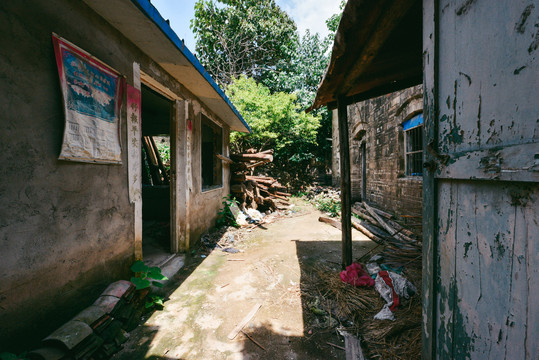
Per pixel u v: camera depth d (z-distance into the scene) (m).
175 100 3.66
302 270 3.36
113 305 1.93
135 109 2.57
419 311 2.27
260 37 11.84
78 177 1.89
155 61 2.94
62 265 1.75
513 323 0.79
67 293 1.79
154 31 2.29
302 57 12.39
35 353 1.39
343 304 2.47
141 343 1.97
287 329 2.17
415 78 2.80
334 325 2.22
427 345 1.29
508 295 0.81
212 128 5.41
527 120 0.71
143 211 5.50
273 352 1.90
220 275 3.22
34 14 1.54
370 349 1.92
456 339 1.08
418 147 4.90
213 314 2.37
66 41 1.73
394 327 2.07
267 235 5.16
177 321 2.26
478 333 0.94
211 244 4.38
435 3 1.16
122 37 2.36
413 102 4.67
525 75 0.72
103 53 2.12
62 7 1.73
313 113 11.88
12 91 1.44
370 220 6.05
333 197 9.46
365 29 1.77
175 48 2.61
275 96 9.94
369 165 7.56
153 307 2.46
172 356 1.85
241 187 6.69
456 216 1.07
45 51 1.62
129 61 2.47
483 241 0.92
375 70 2.55
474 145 0.95
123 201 2.41
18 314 1.47
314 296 2.68
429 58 1.22
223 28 11.45
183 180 3.72
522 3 0.72
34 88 1.55
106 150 2.16
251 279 3.10
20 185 1.48
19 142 1.48
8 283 1.42
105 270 2.16
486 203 0.90
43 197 1.62
